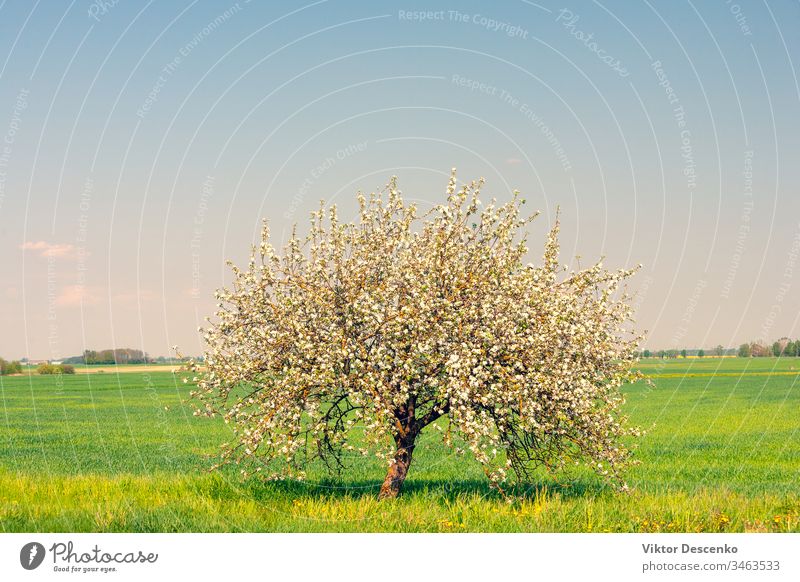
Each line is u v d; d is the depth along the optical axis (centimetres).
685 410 4694
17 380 10612
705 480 2025
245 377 1382
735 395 6141
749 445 2945
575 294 1404
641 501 1484
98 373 13375
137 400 6141
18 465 2427
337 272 1415
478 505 1371
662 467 2322
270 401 1348
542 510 1338
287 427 1362
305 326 1378
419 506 1380
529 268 1352
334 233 1426
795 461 2489
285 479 1642
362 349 1338
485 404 1310
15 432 3669
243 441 1388
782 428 3638
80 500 1481
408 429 1462
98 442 3180
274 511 1377
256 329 1373
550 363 1324
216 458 2536
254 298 1400
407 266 1377
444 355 1313
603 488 1656
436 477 1942
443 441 1357
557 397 1310
